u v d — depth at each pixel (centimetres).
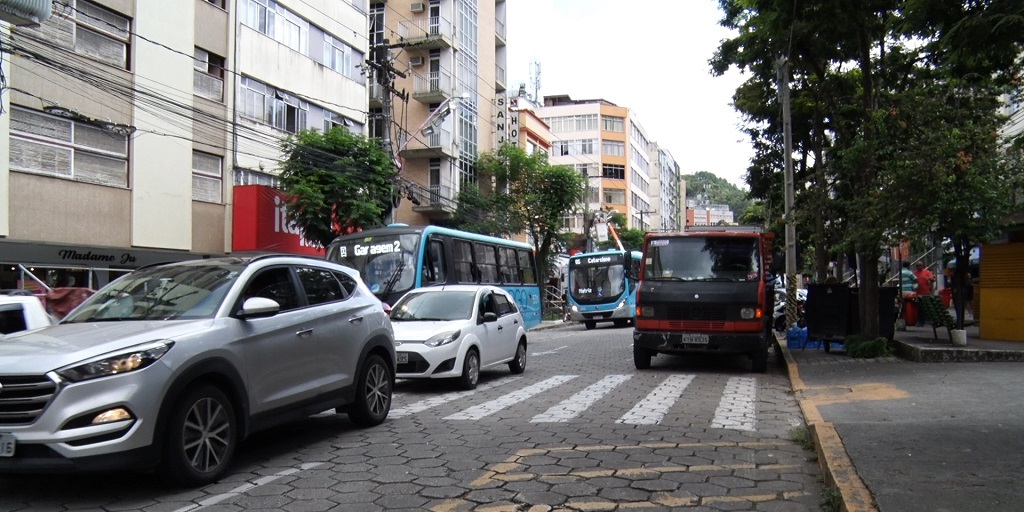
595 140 8375
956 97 1409
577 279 3297
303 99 2783
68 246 1859
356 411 802
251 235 2373
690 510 509
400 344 1123
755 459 654
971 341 1459
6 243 1709
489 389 1161
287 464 650
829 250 1496
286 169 2295
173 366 547
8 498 546
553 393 1093
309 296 744
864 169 1356
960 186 1278
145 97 2083
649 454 673
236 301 640
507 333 1337
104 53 1975
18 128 1750
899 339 1534
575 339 2430
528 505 519
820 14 1183
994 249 1508
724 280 1349
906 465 552
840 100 1788
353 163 2348
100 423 507
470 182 4366
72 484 580
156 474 561
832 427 698
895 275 2758
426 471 616
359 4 3194
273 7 2631
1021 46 721
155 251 2127
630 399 1022
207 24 2327
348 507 518
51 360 511
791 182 1962
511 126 4950
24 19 1123
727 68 2078
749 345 1293
